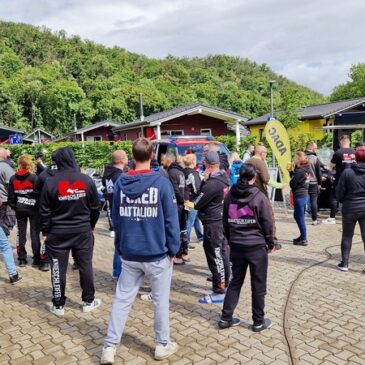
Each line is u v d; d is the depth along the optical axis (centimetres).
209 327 429
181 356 374
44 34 10444
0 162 621
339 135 1511
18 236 665
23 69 7238
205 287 546
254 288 411
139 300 505
